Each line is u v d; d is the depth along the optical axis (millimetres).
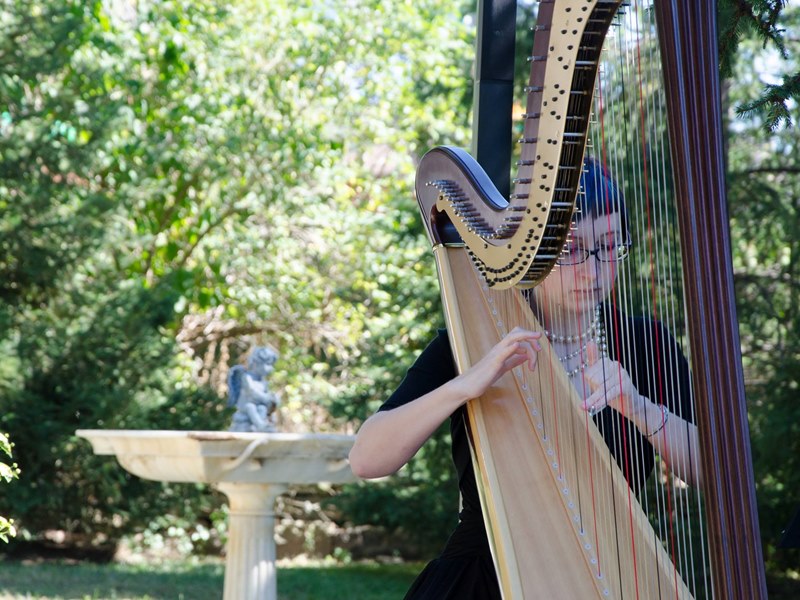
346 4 14117
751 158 9305
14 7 10867
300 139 13852
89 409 10734
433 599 2689
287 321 14531
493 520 2559
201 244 14320
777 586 9000
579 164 2262
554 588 2426
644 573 2459
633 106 2545
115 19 13977
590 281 2711
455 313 2963
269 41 14156
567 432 2676
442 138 13852
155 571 11031
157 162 13016
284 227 14039
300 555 13367
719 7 4102
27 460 10469
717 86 1731
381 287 14086
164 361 11172
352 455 2803
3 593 9094
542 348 2795
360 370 12844
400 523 11203
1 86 10805
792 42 8430
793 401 8609
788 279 9055
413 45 13906
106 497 11047
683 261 1752
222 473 6430
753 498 1701
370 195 15172
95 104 11633
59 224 10695
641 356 2787
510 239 2506
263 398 7480
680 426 2604
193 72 13922
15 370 10312
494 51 3805
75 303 10977
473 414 2744
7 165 10641
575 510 2576
